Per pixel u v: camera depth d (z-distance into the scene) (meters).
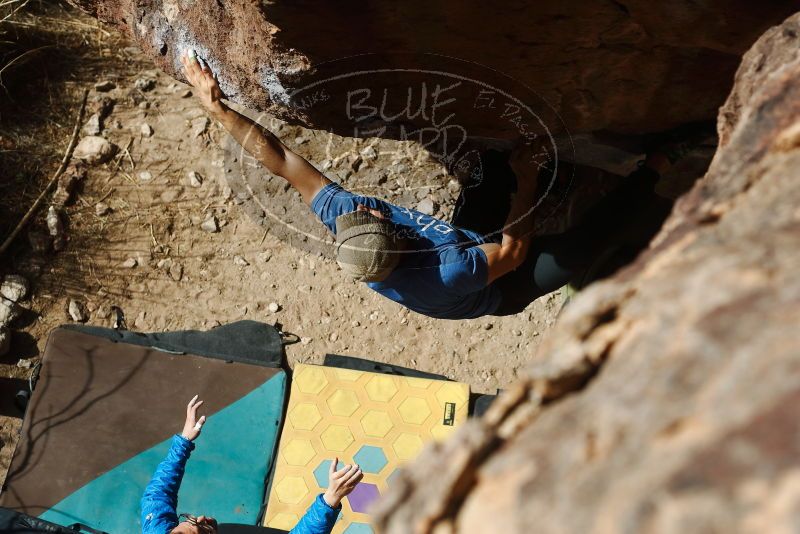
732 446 0.63
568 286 3.13
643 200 2.37
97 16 2.65
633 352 0.79
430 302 2.26
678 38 1.74
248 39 2.08
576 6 1.67
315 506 2.77
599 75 2.00
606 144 2.54
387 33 1.86
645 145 2.48
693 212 1.06
